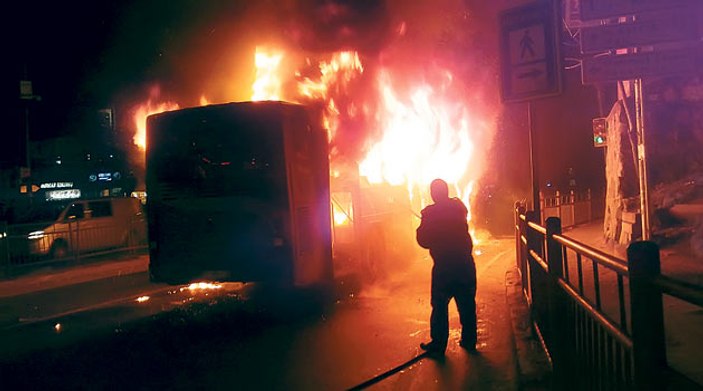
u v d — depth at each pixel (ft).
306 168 32.27
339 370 20.88
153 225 32.48
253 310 31.73
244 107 30.89
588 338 11.91
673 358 16.96
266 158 30.60
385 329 26.55
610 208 49.83
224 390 19.17
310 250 31.83
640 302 7.60
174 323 29.55
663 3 21.85
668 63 23.44
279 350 23.80
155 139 32.50
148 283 43.62
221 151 31.22
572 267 36.91
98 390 19.56
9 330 29.37
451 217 22.45
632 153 45.80
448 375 19.61
